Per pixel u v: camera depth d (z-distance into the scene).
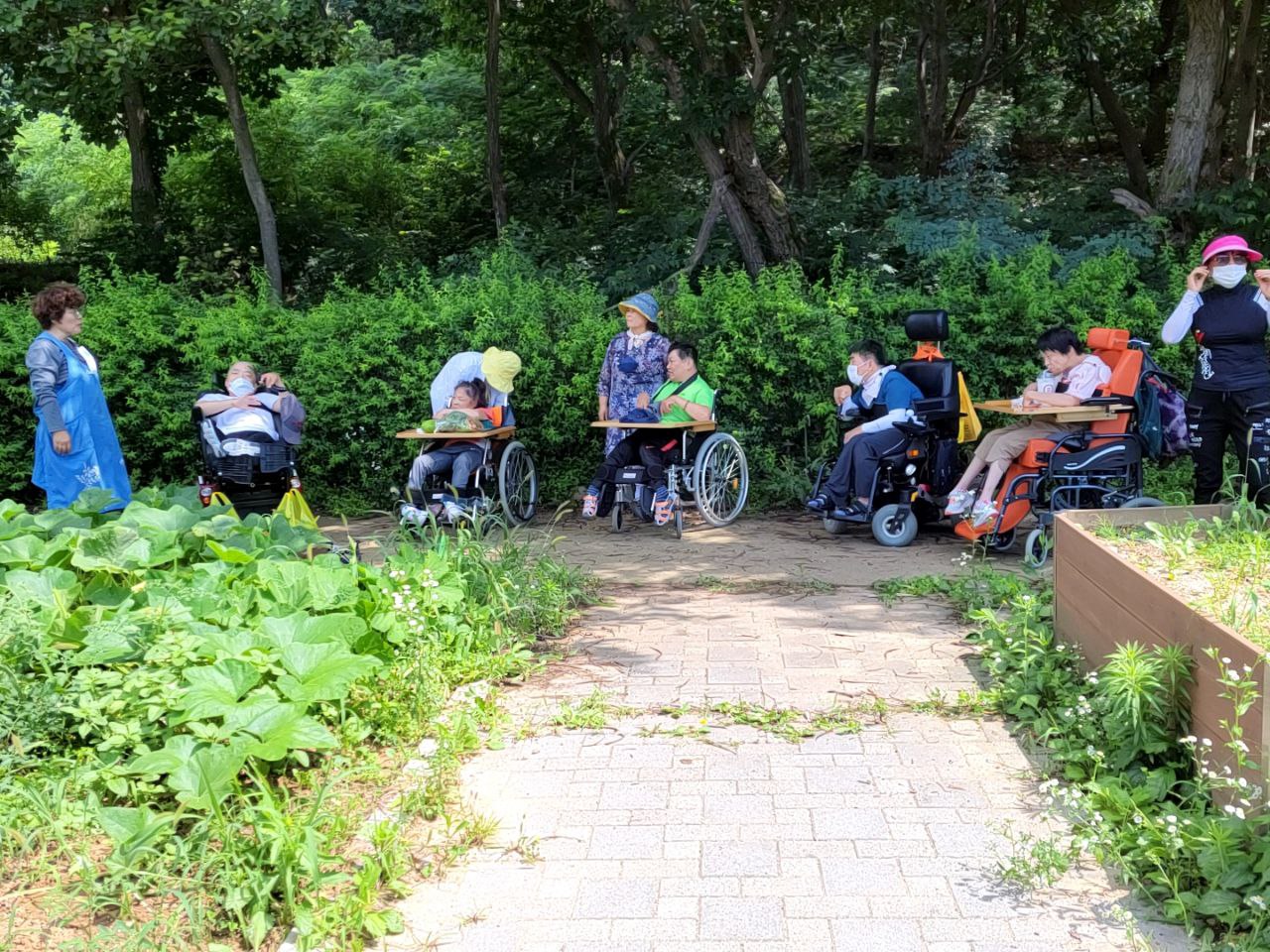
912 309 9.72
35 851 3.52
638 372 8.62
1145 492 8.70
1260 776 3.24
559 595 6.30
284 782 4.10
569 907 3.36
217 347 10.09
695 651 5.69
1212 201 12.23
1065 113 18.92
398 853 3.58
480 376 8.83
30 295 14.97
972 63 17.47
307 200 17.00
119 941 3.07
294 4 12.45
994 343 9.59
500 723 4.75
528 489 9.33
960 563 7.07
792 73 12.44
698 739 4.58
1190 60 12.55
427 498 8.56
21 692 4.00
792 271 10.09
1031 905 3.30
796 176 15.97
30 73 13.12
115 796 3.84
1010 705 4.70
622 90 15.70
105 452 7.27
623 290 12.77
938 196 13.06
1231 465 8.28
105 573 5.16
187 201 16.97
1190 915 3.16
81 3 11.95
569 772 4.30
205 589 5.01
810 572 7.25
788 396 9.62
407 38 25.95
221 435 8.09
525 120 18.61
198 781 3.64
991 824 3.79
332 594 4.99
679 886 3.47
